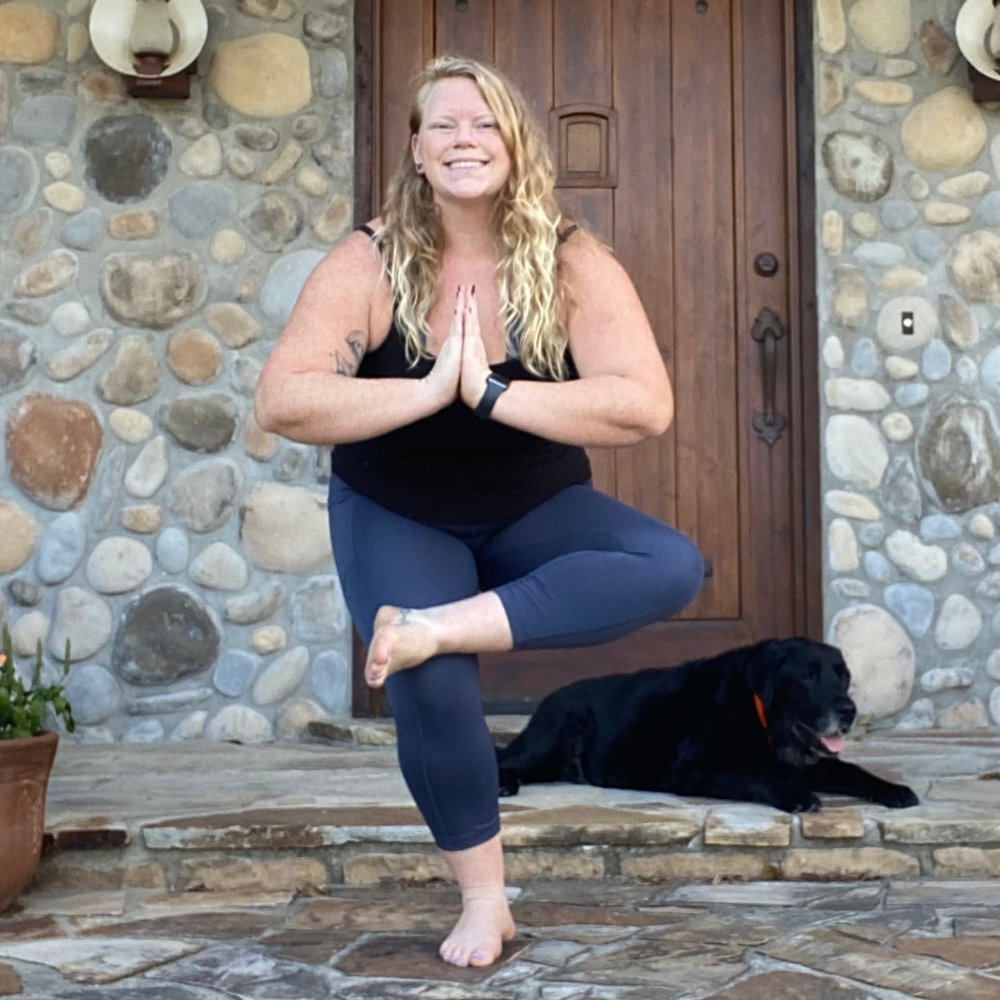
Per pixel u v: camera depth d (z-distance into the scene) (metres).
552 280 2.24
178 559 4.65
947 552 4.75
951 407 4.77
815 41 4.84
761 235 4.93
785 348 4.91
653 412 2.18
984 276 4.80
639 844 3.12
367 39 4.85
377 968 2.42
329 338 2.23
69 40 4.75
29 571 4.61
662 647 4.85
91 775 3.87
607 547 2.25
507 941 2.57
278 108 4.78
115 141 4.73
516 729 4.39
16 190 4.70
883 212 4.82
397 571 2.25
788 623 4.86
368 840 3.12
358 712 4.70
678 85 4.96
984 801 3.34
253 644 4.66
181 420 4.68
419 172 2.30
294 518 4.69
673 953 2.49
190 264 4.72
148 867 3.11
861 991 2.27
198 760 4.14
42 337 4.67
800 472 4.86
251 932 2.70
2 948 2.59
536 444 2.29
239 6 4.79
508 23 4.96
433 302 2.28
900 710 4.71
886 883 3.05
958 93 4.83
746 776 3.38
